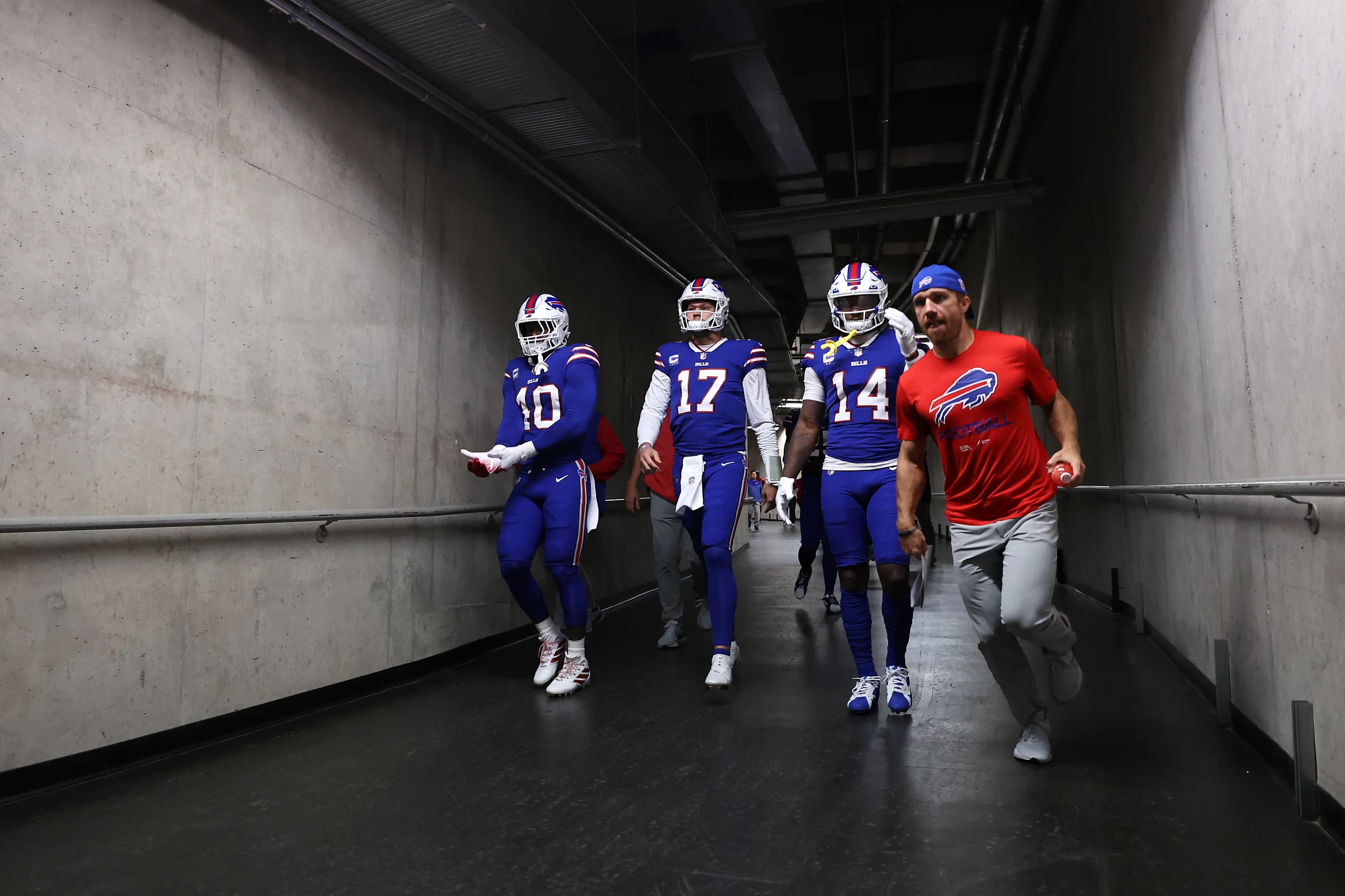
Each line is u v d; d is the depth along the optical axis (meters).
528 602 3.76
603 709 3.26
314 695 3.32
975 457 2.36
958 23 7.40
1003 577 2.32
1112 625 5.08
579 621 3.61
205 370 2.89
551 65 3.90
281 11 3.13
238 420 3.03
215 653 2.89
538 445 3.55
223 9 3.04
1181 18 3.39
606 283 6.92
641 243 6.88
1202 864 1.78
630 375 7.48
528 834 2.01
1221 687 2.90
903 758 2.55
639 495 7.55
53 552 2.38
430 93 3.96
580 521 3.67
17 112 2.31
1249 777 2.35
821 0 7.12
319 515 3.24
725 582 3.55
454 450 4.43
